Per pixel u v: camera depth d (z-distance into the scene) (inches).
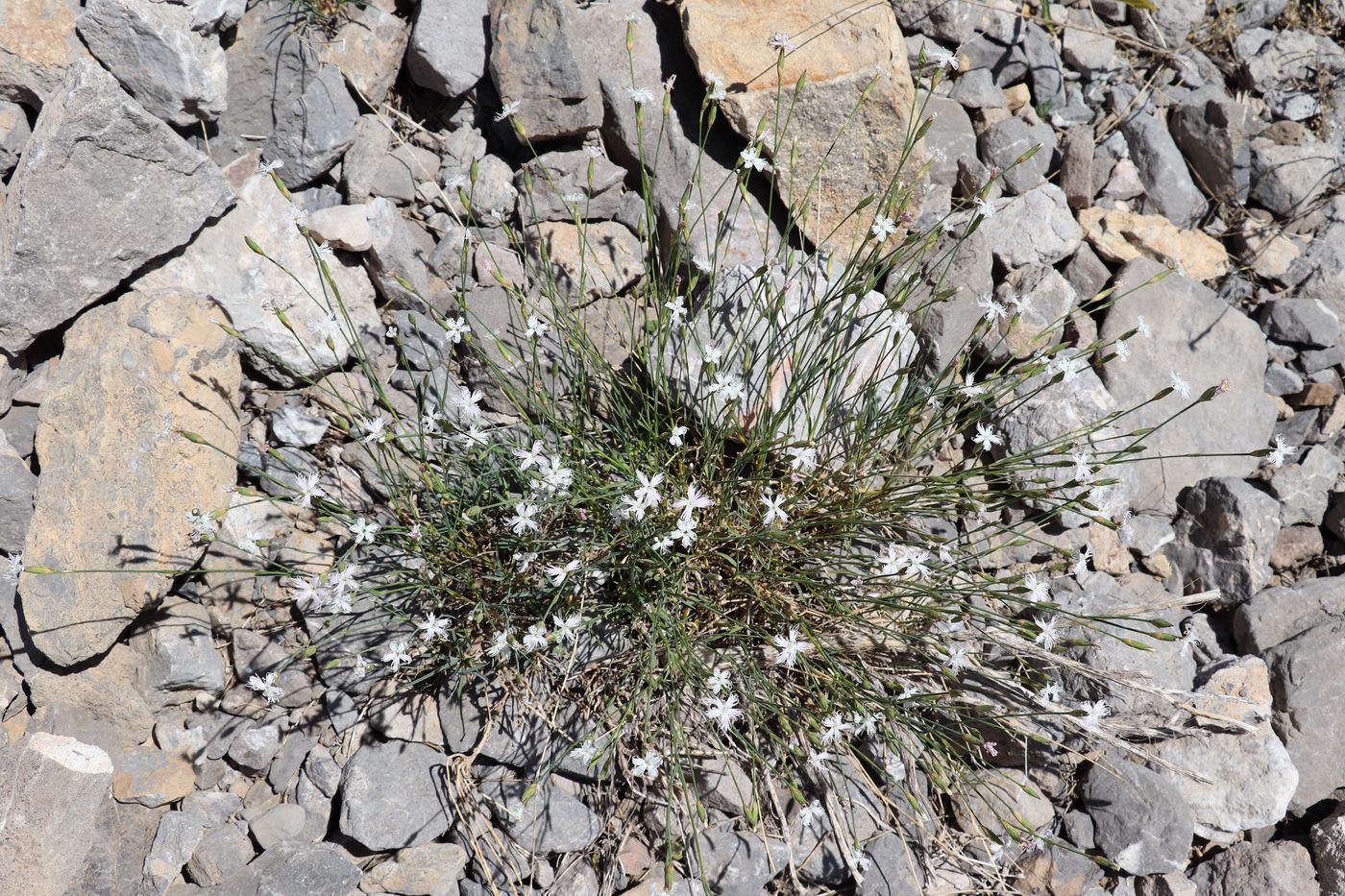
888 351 35.6
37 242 33.0
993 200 38.9
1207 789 34.0
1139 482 36.9
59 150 32.6
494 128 38.3
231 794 33.2
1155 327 37.7
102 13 34.0
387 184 37.1
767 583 34.4
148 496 32.8
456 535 33.3
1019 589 31.8
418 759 33.1
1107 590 36.3
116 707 32.7
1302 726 34.2
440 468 35.2
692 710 33.9
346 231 35.5
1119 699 34.2
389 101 38.3
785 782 33.6
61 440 33.0
